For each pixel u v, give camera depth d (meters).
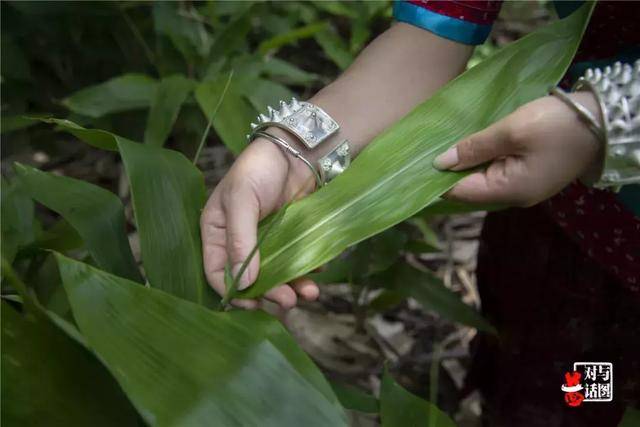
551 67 0.55
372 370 0.99
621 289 0.68
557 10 0.65
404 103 0.61
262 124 0.57
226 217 0.55
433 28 0.61
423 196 0.52
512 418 0.79
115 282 0.45
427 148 0.54
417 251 0.87
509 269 0.75
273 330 0.46
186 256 0.55
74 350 0.45
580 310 0.70
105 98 1.01
